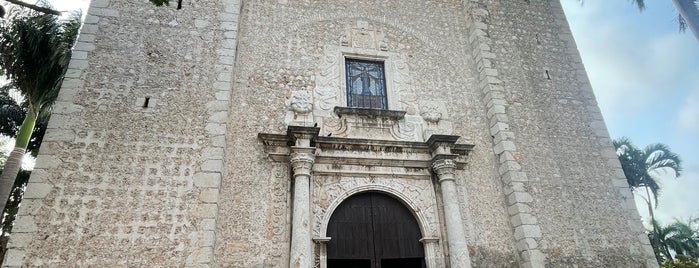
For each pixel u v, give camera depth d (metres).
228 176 7.80
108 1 8.59
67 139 6.97
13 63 9.55
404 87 10.06
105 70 7.82
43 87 9.62
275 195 7.88
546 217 8.78
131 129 7.38
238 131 8.34
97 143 7.09
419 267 9.17
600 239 8.80
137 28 8.47
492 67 10.60
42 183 6.51
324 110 9.17
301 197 7.60
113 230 6.49
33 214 6.27
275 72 9.30
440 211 8.62
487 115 10.21
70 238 6.27
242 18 9.73
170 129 7.59
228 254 7.15
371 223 8.45
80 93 7.45
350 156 8.57
